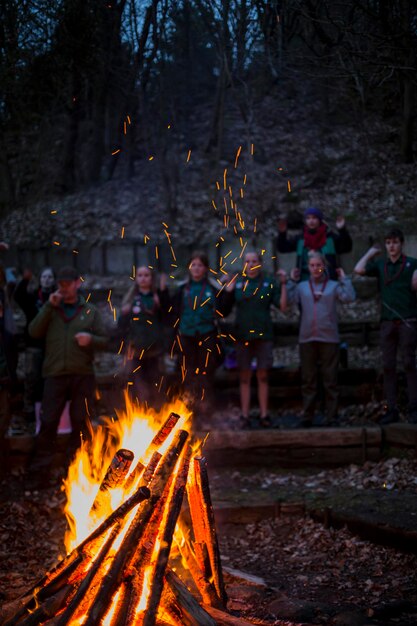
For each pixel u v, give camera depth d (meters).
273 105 17.28
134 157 17.31
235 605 4.42
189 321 7.42
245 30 7.90
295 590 4.77
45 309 6.56
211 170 16.12
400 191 12.34
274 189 15.22
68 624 3.28
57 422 6.58
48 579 3.59
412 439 6.87
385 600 4.55
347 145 15.77
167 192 14.82
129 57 10.23
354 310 11.24
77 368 6.54
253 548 5.64
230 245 13.47
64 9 8.31
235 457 7.11
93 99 13.26
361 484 6.52
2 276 6.63
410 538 5.20
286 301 7.58
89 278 13.87
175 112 15.31
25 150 17.48
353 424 7.74
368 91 8.48
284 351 9.99
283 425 7.74
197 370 7.18
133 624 3.30
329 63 6.89
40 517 6.04
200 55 15.07
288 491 6.45
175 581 3.50
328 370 7.57
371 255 7.50
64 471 6.75
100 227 15.25
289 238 8.19
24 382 8.12
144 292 7.32
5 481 6.62
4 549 5.42
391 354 7.37
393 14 6.17
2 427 6.57
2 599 4.47
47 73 9.35
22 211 16.50
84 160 17.66
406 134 11.33
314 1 6.42
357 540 5.56
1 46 8.34
